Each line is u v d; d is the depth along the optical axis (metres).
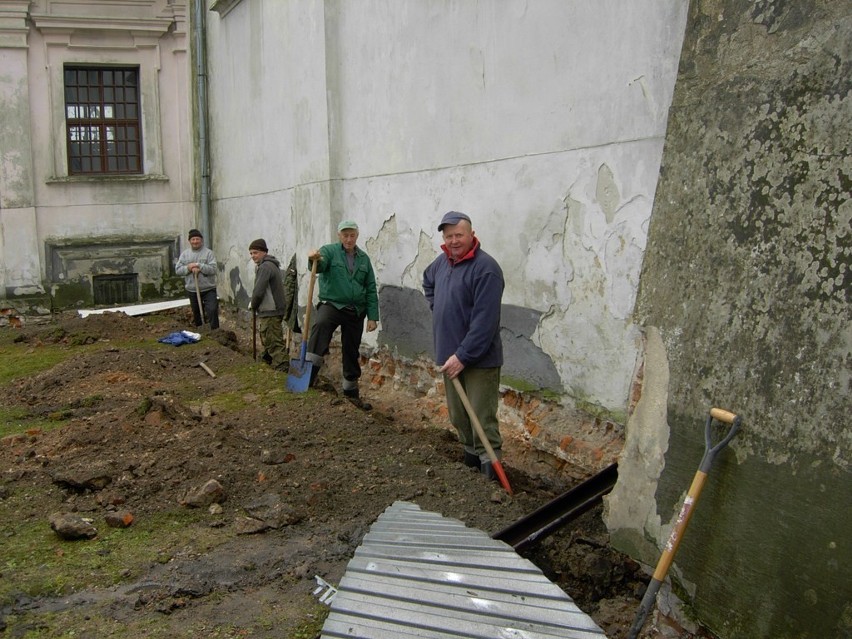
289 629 3.57
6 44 13.46
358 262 8.07
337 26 9.02
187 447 5.76
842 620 2.68
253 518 4.73
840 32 2.82
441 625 3.19
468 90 6.82
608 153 5.34
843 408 2.73
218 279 14.20
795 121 2.96
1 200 13.74
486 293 5.34
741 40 3.23
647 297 3.61
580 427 5.77
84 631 3.56
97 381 8.49
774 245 3.02
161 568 4.16
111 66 14.45
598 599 4.23
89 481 5.08
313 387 8.46
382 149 8.31
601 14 5.33
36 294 14.16
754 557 3.01
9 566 4.18
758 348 3.05
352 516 4.82
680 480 3.37
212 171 14.18
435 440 6.70
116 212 14.71
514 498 5.18
